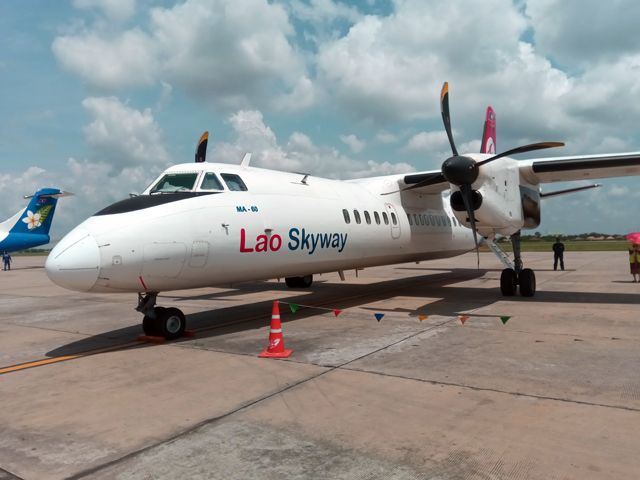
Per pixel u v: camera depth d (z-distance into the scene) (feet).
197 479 10.01
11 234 93.25
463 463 10.41
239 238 24.99
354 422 12.84
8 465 10.82
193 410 14.05
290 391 15.51
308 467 10.41
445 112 34.50
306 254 29.40
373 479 9.82
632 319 27.55
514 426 12.33
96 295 47.75
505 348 20.81
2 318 33.58
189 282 23.88
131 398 15.26
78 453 11.37
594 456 10.60
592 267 72.18
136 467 10.59
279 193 28.68
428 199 44.37
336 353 20.43
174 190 24.90
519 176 36.94
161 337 24.14
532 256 115.44
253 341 23.40
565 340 22.26
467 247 52.42
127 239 21.07
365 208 35.65
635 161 33.37
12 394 15.99
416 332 24.67
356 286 49.52
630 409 13.37
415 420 12.88
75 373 18.43
